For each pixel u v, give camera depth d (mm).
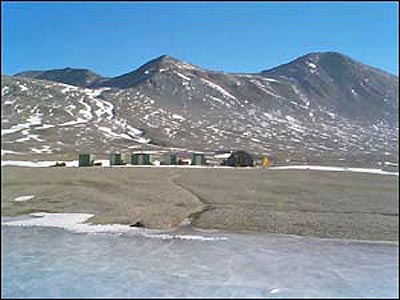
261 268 21031
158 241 26016
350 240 26516
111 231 28531
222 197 41906
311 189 48562
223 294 17781
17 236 27062
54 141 150875
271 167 91312
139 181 53625
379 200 40969
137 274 19984
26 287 18328
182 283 19000
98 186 47812
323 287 18594
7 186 46750
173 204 37906
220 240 26375
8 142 141000
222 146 175000
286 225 30141
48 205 36938
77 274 20078
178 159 105000
